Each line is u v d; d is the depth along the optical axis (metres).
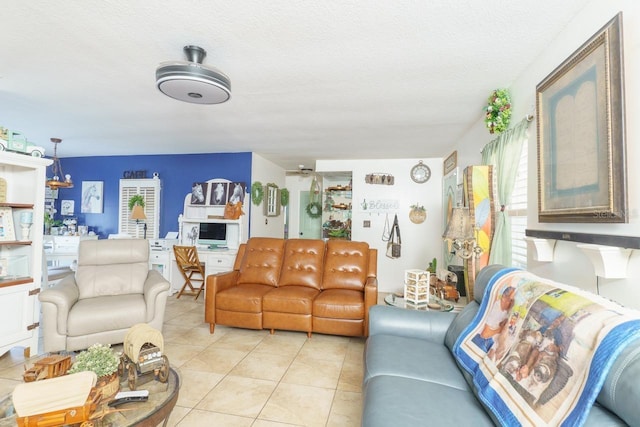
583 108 1.57
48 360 1.49
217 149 5.47
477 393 1.39
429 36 1.98
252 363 2.68
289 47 2.13
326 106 3.23
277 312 3.31
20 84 2.79
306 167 7.14
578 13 1.73
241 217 5.31
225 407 2.04
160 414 1.41
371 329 2.27
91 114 3.61
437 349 1.98
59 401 1.19
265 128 4.07
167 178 5.92
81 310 2.67
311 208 7.21
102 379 1.42
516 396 1.15
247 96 2.99
